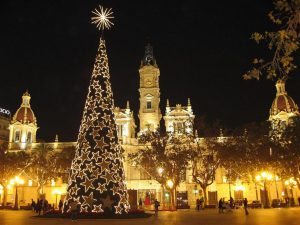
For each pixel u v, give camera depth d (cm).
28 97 10138
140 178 8575
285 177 5906
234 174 6606
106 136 3444
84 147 3409
